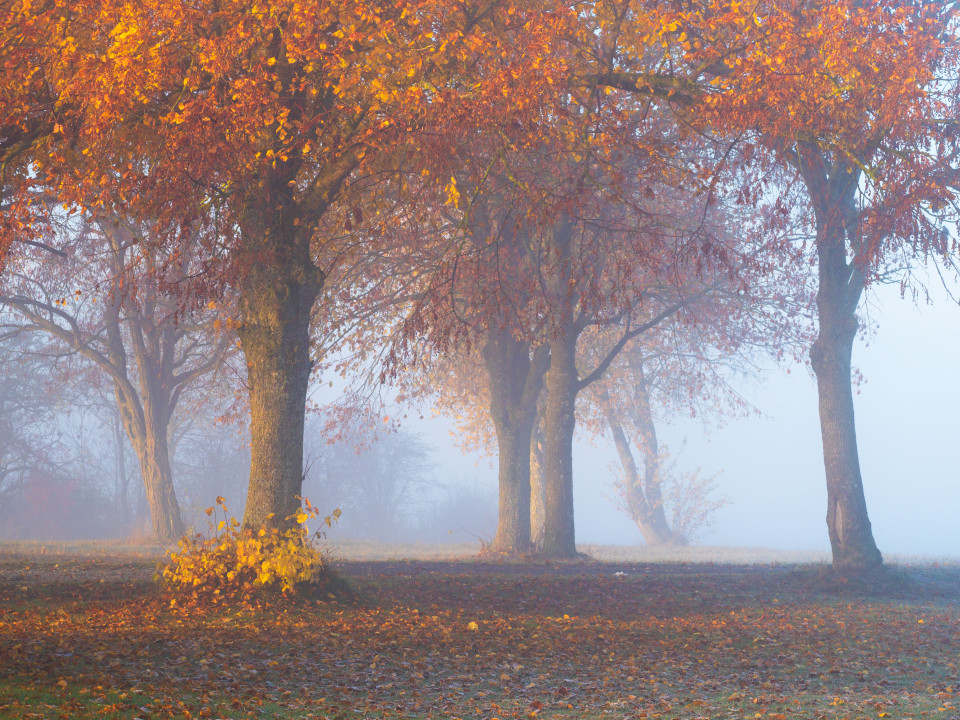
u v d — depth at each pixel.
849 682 10.66
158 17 11.55
